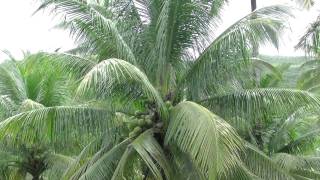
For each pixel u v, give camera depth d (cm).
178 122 878
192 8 1047
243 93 1038
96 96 1014
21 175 1566
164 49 1063
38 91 1559
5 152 1493
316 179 1389
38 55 1088
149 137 959
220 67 1043
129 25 1127
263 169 1016
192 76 1071
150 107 1047
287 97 1012
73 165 1062
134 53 1111
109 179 966
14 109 1529
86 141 1093
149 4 1111
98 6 1112
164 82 1082
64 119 1020
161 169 996
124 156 935
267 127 1518
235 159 811
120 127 1062
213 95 1076
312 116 1518
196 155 798
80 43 1087
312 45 1336
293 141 1532
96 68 794
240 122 1077
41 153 1512
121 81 961
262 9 1027
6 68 1609
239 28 988
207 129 771
